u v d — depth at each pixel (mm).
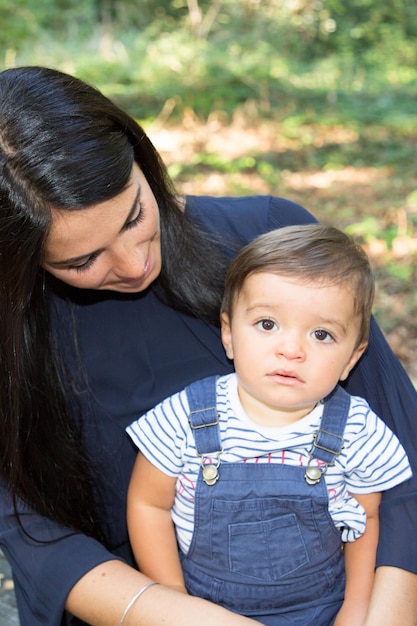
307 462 1668
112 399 1827
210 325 1840
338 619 1676
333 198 7691
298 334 1616
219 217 1916
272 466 1663
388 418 1790
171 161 8727
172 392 1820
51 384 1720
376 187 7953
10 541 1654
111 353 1819
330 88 11828
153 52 12000
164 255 1774
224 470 1665
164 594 1557
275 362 1609
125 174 1485
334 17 14055
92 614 1578
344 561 1781
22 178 1435
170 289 1792
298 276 1617
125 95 10695
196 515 1687
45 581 1603
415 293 5488
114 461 1849
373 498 1723
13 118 1461
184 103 10492
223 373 1844
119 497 1865
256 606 1710
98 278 1593
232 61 12039
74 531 1677
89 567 1596
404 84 12273
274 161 8844
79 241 1493
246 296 1665
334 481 1669
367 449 1674
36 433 1687
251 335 1648
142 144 1645
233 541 1681
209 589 1723
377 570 1676
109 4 13484
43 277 1688
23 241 1477
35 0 12773
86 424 1822
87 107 1505
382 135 9742
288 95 11281
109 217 1486
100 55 11938
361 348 1727
